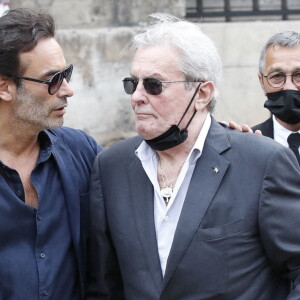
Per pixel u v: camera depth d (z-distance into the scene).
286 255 3.10
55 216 3.37
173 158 3.26
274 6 7.31
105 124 7.00
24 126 3.32
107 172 3.39
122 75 6.95
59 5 6.86
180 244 3.09
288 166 3.17
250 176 3.15
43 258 3.30
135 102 3.13
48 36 3.29
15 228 3.28
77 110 6.95
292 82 4.16
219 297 3.07
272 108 4.22
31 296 3.26
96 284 3.43
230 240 3.08
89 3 6.87
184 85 3.13
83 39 6.89
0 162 3.28
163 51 3.10
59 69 3.29
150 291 3.14
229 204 3.12
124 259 3.24
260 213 3.10
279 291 3.22
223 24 7.09
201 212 3.11
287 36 4.18
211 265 3.07
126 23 6.90
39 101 3.28
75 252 3.39
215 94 3.24
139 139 3.42
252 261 3.12
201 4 7.23
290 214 3.11
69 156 3.52
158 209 3.22
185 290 3.09
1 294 3.23
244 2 7.28
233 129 3.43
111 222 3.31
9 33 3.24
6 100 3.30
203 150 3.22
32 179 3.35
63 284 3.36
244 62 7.12
